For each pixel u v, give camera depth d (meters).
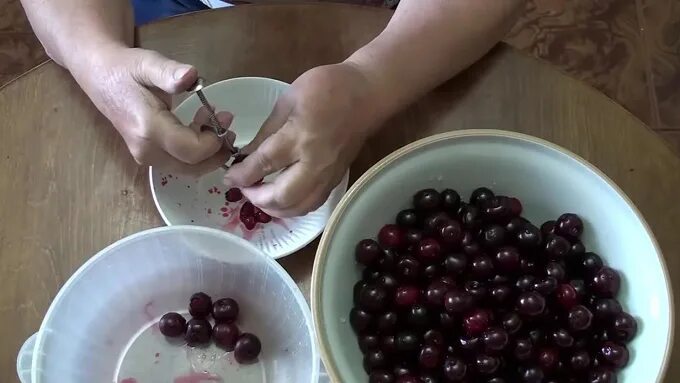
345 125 0.65
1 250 0.67
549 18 1.40
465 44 0.71
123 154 0.70
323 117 0.63
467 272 0.63
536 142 0.63
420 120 0.72
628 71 1.37
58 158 0.70
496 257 0.62
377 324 0.60
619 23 1.40
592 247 0.64
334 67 0.66
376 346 0.60
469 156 0.64
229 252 0.65
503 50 0.74
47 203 0.68
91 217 0.68
